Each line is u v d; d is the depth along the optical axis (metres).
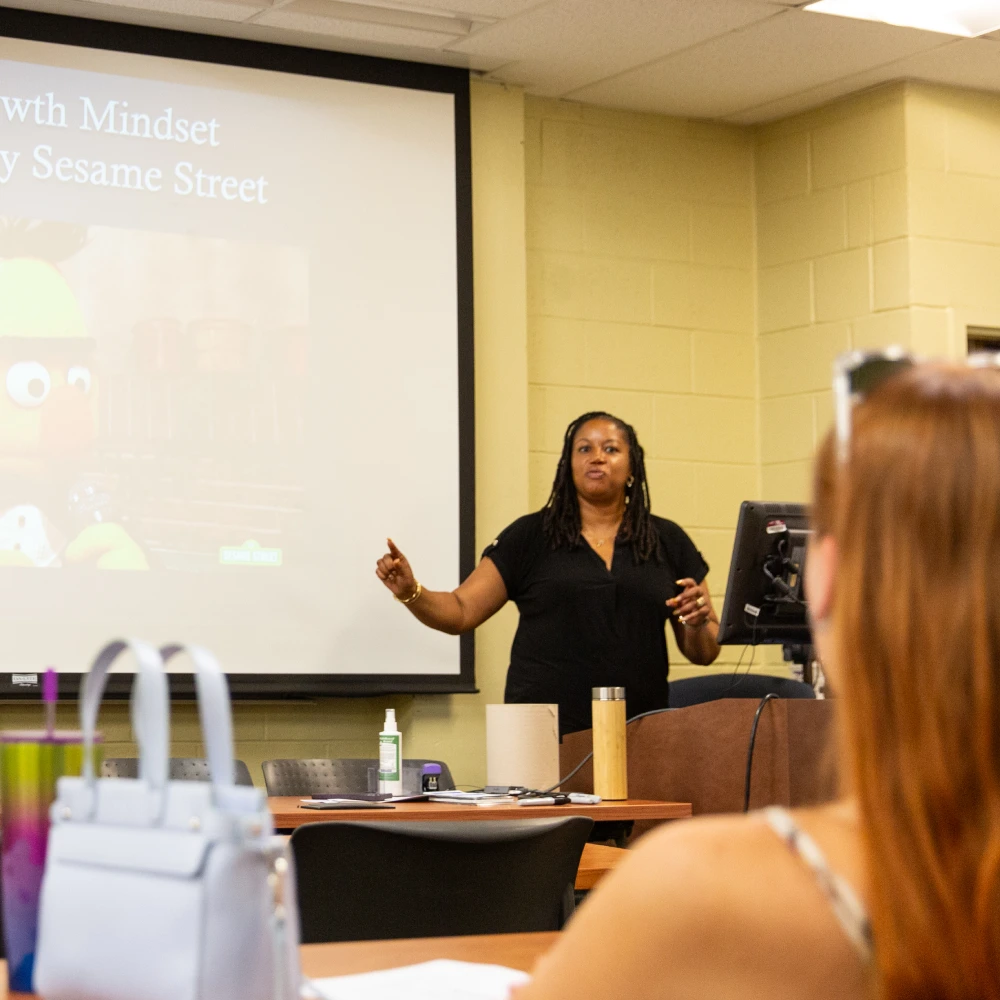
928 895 0.58
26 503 3.84
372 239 4.29
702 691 3.77
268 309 4.16
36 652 3.81
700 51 4.32
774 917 0.60
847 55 4.37
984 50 4.34
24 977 0.97
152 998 0.80
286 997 0.81
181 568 3.99
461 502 4.30
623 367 4.78
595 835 2.94
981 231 4.64
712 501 4.89
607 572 3.65
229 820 0.80
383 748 2.79
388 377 4.27
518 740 2.85
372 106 4.32
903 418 0.63
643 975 0.61
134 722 0.90
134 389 3.99
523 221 4.54
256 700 4.03
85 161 3.99
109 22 4.04
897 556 0.61
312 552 4.13
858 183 4.69
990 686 0.58
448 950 1.16
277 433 4.13
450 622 3.53
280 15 4.02
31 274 3.90
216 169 4.13
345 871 1.63
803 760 2.76
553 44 4.25
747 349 4.99
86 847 0.86
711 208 4.97
